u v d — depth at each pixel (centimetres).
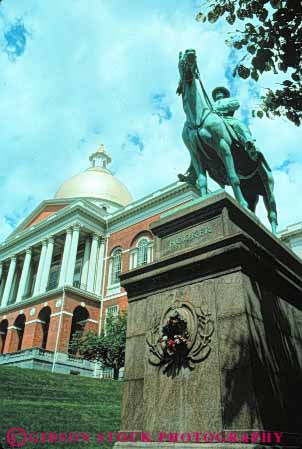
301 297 644
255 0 642
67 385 1569
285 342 539
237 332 473
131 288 625
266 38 650
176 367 505
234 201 611
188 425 459
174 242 638
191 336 507
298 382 524
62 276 3725
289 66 630
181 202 3628
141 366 550
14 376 1538
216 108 779
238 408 429
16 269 4750
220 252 526
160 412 492
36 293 3897
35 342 3541
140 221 3900
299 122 684
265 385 452
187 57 719
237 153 734
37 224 4325
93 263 3969
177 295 556
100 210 4284
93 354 2645
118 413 1152
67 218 4069
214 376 466
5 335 4050
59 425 923
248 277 514
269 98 692
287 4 605
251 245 529
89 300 3706
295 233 3700
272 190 791
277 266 584
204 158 742
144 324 580
